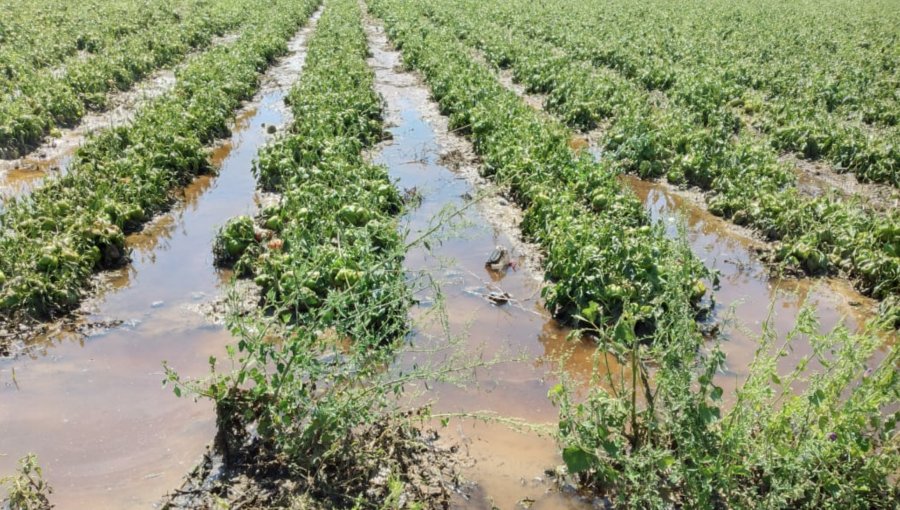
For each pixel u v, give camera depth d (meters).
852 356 5.51
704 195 13.69
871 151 14.75
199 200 12.95
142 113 15.91
